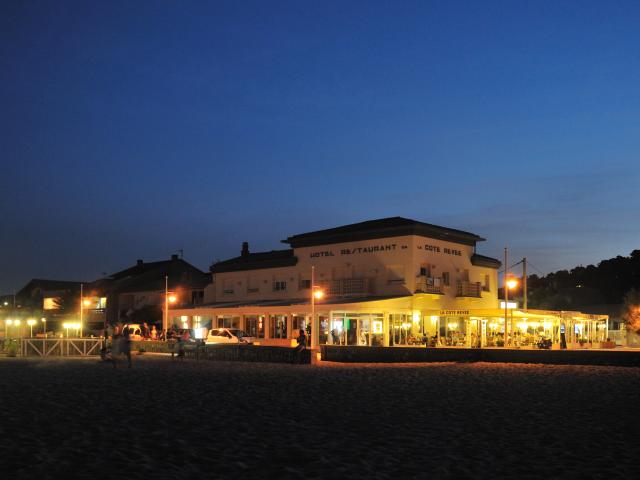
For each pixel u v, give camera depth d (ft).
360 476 33.71
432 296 172.45
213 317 201.77
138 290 269.23
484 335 173.37
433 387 76.74
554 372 99.55
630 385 79.30
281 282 200.54
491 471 34.83
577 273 379.35
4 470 34.06
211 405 59.62
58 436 43.29
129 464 35.68
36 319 267.39
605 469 35.32
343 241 184.65
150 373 98.17
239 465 35.81
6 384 78.89
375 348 135.95
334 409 57.41
